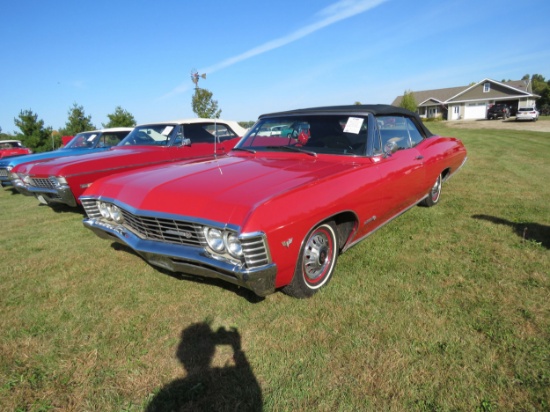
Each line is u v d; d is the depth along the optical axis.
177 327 2.72
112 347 2.52
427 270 3.39
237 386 2.11
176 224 2.67
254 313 2.82
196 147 7.16
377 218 3.65
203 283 3.36
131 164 6.37
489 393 1.98
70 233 5.30
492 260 3.57
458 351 2.30
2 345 2.59
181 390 2.11
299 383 2.11
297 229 2.58
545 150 12.94
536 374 2.10
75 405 2.05
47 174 5.88
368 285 3.14
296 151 3.74
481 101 49.59
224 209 2.48
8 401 2.08
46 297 3.28
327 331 2.55
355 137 3.64
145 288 3.34
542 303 2.79
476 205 5.54
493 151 12.78
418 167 4.34
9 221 6.30
